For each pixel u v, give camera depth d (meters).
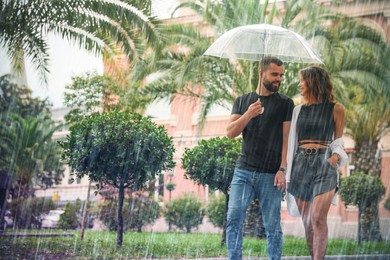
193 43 10.43
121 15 9.29
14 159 10.37
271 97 3.82
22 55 8.95
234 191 3.71
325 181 3.63
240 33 5.42
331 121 3.71
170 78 10.55
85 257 4.82
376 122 12.90
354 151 13.46
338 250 6.32
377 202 11.73
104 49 9.62
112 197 8.92
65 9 8.79
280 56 5.31
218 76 10.74
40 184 10.23
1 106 10.70
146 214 9.43
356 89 12.09
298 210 3.76
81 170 6.23
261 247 5.37
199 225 10.41
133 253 5.18
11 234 6.23
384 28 13.16
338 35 10.95
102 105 10.62
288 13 10.73
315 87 3.77
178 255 5.14
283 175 3.71
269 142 3.70
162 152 6.29
